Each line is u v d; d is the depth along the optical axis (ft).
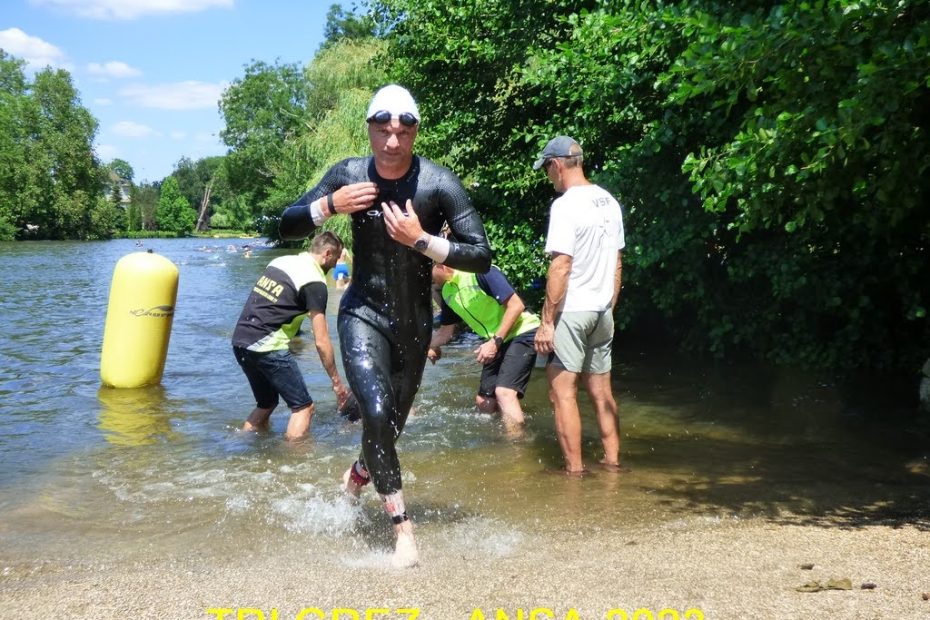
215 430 21.22
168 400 24.91
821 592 9.98
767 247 26.27
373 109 12.23
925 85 15.49
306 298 20.83
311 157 98.12
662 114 27.91
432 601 10.12
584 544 12.50
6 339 37.93
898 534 12.46
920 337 26.30
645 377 28.07
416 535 13.26
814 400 23.66
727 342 30.35
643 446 19.39
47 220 232.32
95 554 12.58
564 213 16.67
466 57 36.19
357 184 12.04
